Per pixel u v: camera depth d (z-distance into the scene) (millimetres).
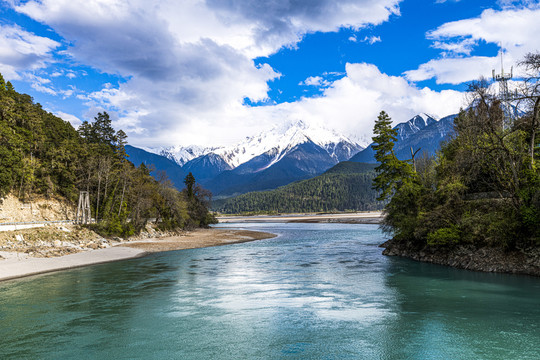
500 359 14445
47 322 20172
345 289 27922
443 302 23156
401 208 48844
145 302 24594
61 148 82188
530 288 25938
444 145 52188
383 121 57094
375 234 96000
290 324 19516
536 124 33438
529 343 16047
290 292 27266
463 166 40219
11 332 18547
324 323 19578
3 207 65062
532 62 30797
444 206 40531
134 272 37531
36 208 72375
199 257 50688
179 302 24547
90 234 67188
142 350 16000
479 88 33750
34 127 80688
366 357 14938
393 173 55438
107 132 108188
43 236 56781
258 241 78000
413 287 27797
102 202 86188
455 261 36875
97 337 17719
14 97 82312
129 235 80000
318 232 109125
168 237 89250
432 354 15086
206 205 142625
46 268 39312
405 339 16891
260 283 30922
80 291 28219
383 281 30625
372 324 19219
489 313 20516
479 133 36125
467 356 14805
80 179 85500
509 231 32500
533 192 31672
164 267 41094
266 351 15758
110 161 87875
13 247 49094
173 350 16000
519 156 34875
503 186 34656
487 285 27469
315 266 40281
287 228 143000
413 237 46438
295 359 14828
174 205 104375
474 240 36188
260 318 20641
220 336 17781
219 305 23656
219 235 97375
